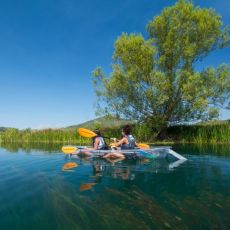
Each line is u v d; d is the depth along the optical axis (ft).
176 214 16.88
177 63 76.84
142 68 74.54
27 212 17.54
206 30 73.36
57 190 22.43
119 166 33.06
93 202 19.26
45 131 100.12
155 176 27.12
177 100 76.64
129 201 19.36
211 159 38.14
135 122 80.94
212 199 19.62
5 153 53.52
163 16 76.69
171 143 72.54
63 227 15.19
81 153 41.45
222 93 73.20
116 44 76.13
